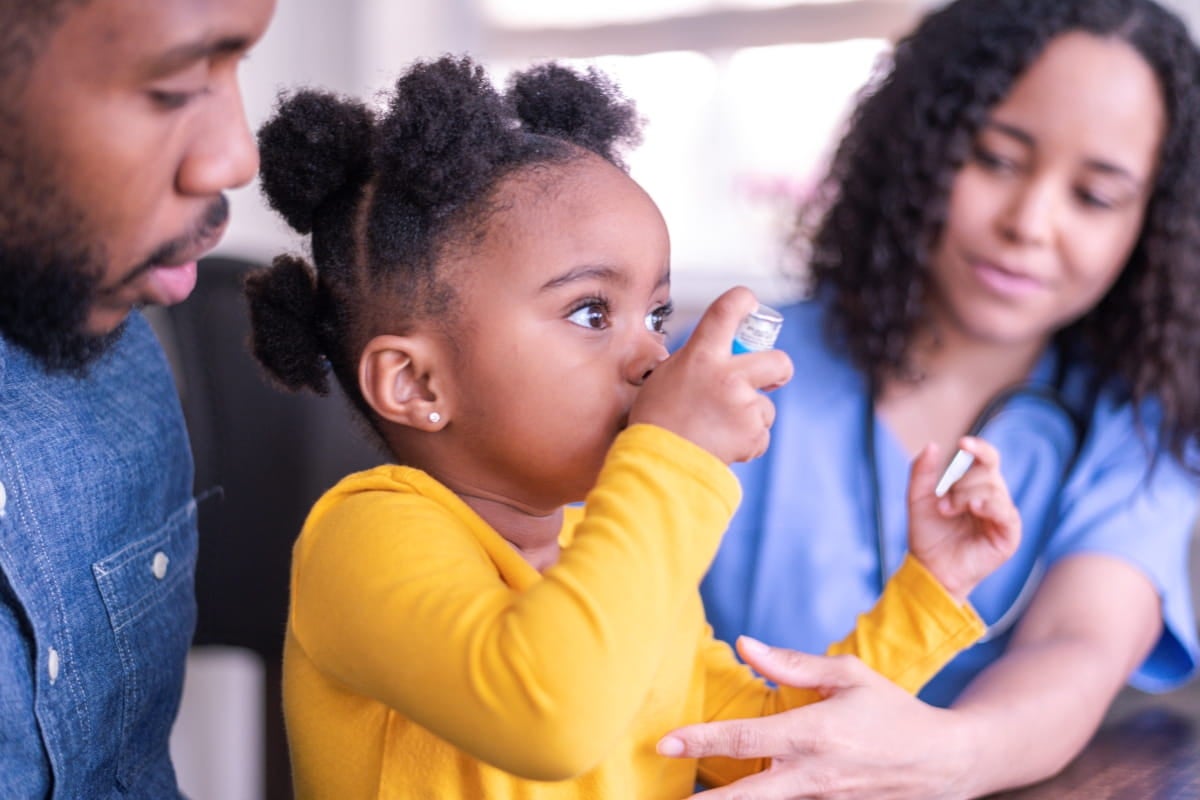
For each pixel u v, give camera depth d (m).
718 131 2.58
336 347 0.76
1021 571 1.17
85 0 0.49
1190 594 1.20
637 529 0.62
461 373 0.70
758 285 2.45
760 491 1.21
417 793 0.70
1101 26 1.03
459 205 0.70
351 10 2.73
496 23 2.78
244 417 1.19
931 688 1.07
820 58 2.46
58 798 0.68
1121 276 1.16
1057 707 0.89
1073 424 1.19
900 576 0.87
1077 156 1.03
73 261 0.54
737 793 0.74
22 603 0.65
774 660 0.79
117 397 0.79
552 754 0.60
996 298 1.09
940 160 1.09
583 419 0.69
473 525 0.71
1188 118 1.04
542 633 0.60
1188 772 0.88
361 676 0.66
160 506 0.82
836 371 1.23
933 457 0.86
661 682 0.76
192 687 1.92
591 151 0.75
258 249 2.01
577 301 0.69
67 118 0.51
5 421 0.68
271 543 1.22
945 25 1.15
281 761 1.32
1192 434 1.16
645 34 2.62
